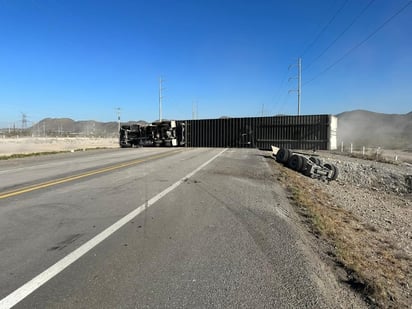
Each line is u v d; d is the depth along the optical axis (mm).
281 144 36312
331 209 9867
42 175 12031
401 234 8898
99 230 5508
